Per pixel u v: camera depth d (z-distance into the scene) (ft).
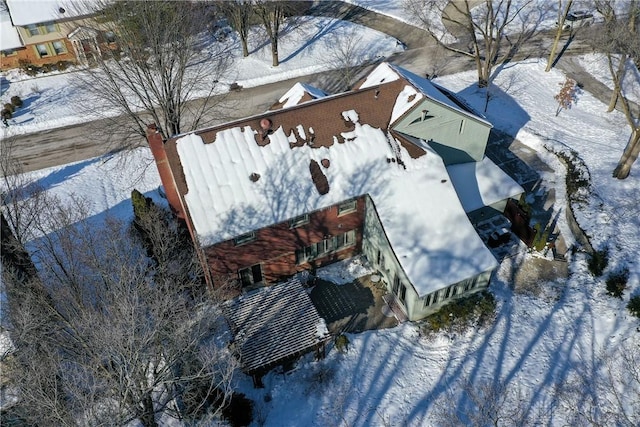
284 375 87.56
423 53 178.19
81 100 159.53
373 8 207.00
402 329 94.63
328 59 177.99
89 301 77.05
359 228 103.65
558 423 78.48
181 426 77.92
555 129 138.72
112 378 62.44
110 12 126.52
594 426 70.49
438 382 86.07
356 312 97.81
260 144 95.40
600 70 162.40
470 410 81.46
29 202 103.86
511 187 110.01
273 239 94.99
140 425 77.92
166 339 77.15
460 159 114.11
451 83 161.38
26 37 172.14
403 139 101.65
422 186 98.32
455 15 195.83
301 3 202.90
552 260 104.53
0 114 155.33
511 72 164.04
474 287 96.94
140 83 117.70
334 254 105.60
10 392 68.80
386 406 83.30
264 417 82.28
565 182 122.72
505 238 107.24
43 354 70.54
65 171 134.21
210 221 89.30
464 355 89.71
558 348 89.20
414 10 186.19
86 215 108.68
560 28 153.38
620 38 120.47
